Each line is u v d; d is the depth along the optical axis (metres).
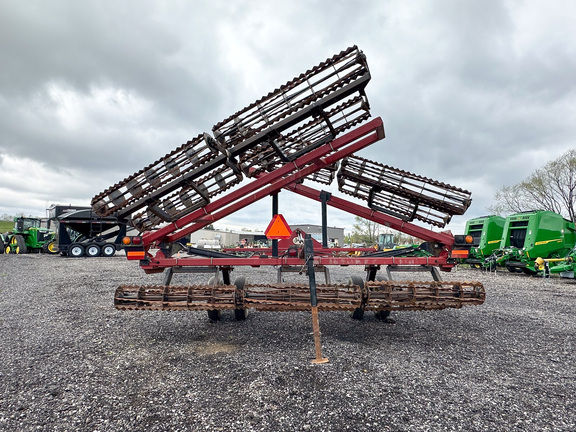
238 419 2.43
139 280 10.22
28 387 2.96
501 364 3.60
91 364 3.50
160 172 4.36
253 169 5.45
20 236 22.38
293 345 4.11
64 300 7.13
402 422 2.40
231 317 5.57
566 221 14.15
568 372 3.40
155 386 2.97
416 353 3.88
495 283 11.20
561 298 8.21
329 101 4.02
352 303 3.84
